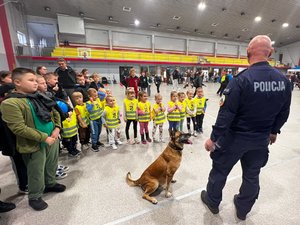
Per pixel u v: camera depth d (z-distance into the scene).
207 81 19.97
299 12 14.21
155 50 18.83
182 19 15.27
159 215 1.62
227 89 1.20
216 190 1.51
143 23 16.00
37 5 12.03
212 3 12.49
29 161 1.55
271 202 1.78
